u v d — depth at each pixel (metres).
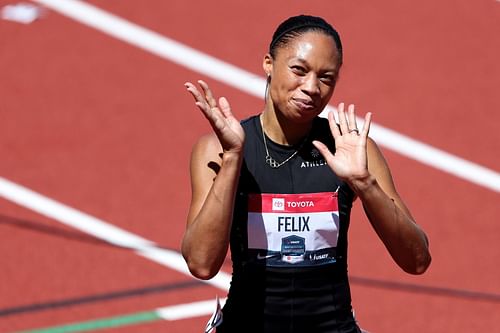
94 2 41.44
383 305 24.31
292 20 13.20
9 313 23.61
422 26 40.44
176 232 27.42
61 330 22.92
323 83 12.97
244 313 13.59
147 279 25.06
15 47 38.22
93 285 24.81
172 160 31.27
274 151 13.48
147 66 37.06
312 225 13.42
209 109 12.69
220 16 40.59
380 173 13.77
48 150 31.64
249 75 36.56
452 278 25.58
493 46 39.22
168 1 41.62
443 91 35.84
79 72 36.56
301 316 13.52
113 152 31.62
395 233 12.92
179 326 23.09
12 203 28.69
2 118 33.47
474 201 29.44
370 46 38.72
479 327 23.53
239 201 13.45
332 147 13.62
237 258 13.63
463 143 32.66
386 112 34.31
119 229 27.50
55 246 26.53
